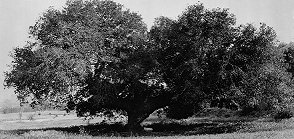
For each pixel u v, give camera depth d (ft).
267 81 127.03
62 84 117.29
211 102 138.72
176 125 156.97
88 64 123.34
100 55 128.98
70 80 118.42
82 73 118.01
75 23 126.41
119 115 153.89
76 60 118.52
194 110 146.20
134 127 137.39
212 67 125.59
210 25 123.54
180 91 131.64
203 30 124.98
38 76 119.03
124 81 136.15
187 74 126.72
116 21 135.23
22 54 130.62
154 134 125.49
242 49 127.34
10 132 124.16
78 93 135.23
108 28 131.95
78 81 123.24
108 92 130.41
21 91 130.21
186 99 129.70
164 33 131.64
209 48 122.52
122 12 137.49
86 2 131.85
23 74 122.62
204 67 123.03
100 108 143.33
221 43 123.95
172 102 139.54
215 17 124.26
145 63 133.18
